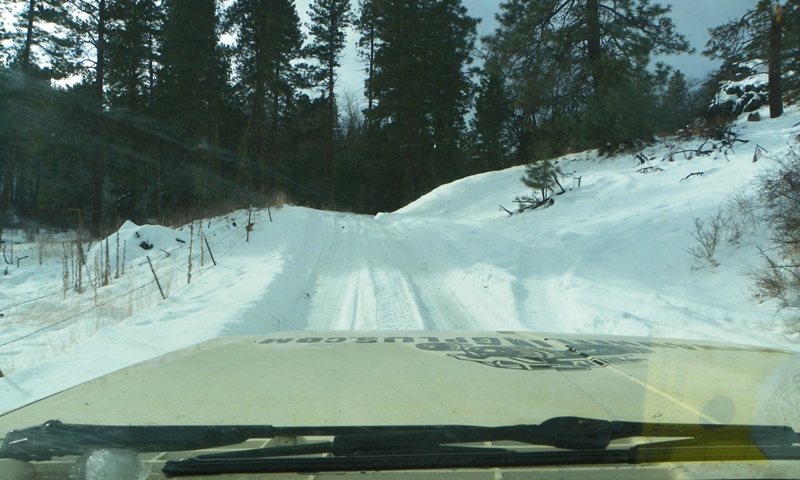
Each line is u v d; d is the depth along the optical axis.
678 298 9.41
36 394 5.45
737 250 10.66
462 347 3.08
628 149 22.33
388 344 3.17
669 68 22.28
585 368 2.58
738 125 21.27
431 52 44.56
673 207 14.12
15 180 44.19
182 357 2.77
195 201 33.47
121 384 2.29
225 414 1.95
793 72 22.34
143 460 1.72
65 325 9.39
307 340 3.32
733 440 1.81
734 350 3.04
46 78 31.03
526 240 14.90
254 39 33.25
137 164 36.81
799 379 2.27
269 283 10.59
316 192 51.25
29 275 17.73
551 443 1.77
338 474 1.65
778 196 10.78
